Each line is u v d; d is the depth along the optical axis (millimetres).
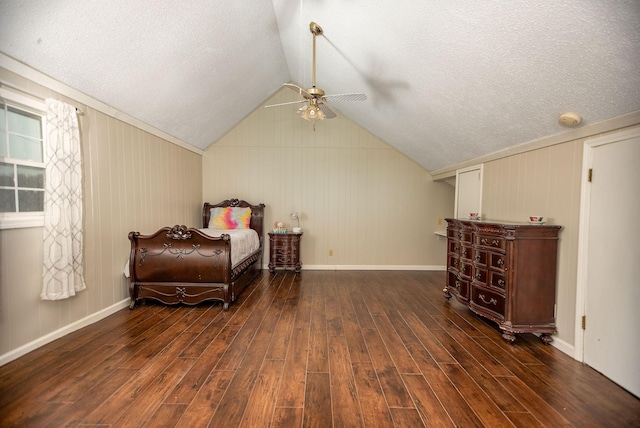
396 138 4844
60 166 2480
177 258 3330
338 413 1701
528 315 2609
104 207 3098
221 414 1677
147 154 3834
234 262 3697
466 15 1997
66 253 2520
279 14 3250
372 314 3289
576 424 1643
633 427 1625
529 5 1698
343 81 3879
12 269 2230
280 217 5531
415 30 2369
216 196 5473
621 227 2039
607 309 2125
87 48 2430
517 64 2133
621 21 1496
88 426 1576
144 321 2996
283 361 2260
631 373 1934
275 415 1676
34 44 2184
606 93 1952
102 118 3062
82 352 2348
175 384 1946
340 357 2334
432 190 5539
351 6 2492
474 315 3293
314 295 3959
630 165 1979
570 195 2486
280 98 5426
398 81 3180
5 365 2145
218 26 2963
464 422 1645
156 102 3504
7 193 2277
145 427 1576
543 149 2791
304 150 5488
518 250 2584
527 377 2098
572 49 1801
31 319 2367
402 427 1601
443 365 2244
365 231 5555
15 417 1628
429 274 5230
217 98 4164
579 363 2309
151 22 2520
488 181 3688
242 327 2879
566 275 2514
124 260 3410
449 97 2967
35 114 2457
